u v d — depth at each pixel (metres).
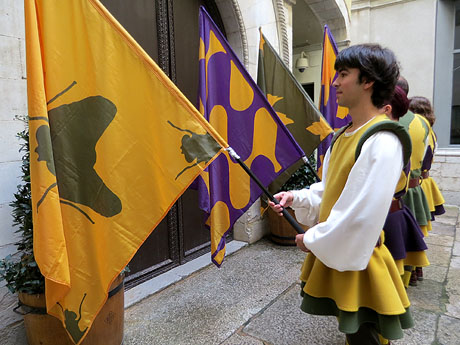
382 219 1.08
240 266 3.18
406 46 5.91
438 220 4.73
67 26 1.32
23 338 2.03
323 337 2.07
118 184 1.39
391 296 1.22
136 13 2.73
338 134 1.40
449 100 5.85
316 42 6.60
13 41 2.00
